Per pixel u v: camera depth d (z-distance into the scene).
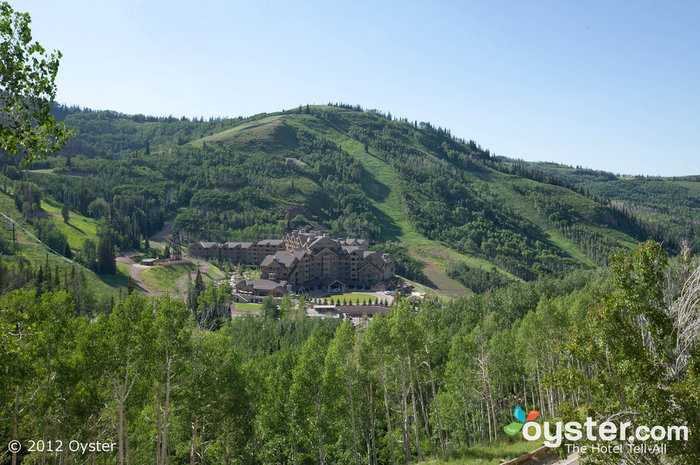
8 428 38.62
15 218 195.62
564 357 24.48
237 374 46.47
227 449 52.66
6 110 17.23
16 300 34.66
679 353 21.47
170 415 44.88
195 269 198.12
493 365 62.41
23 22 17.27
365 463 57.59
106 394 39.16
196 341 41.81
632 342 21.78
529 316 63.28
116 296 146.38
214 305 131.62
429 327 61.03
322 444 54.94
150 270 181.25
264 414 52.84
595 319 23.16
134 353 36.88
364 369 52.06
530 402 76.69
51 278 122.38
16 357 28.31
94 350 35.69
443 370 66.31
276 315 134.50
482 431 62.50
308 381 49.31
